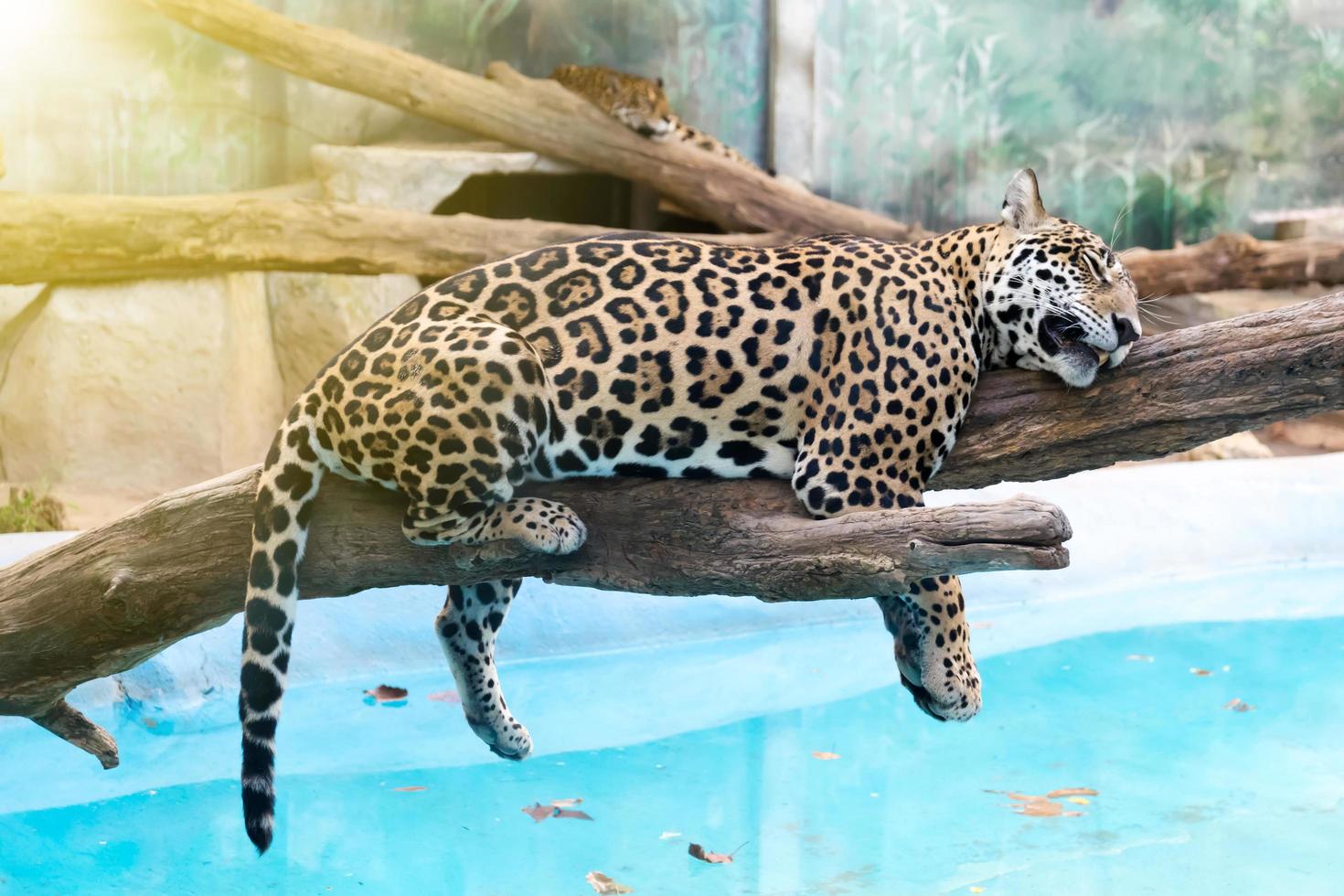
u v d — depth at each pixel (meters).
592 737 5.52
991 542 2.96
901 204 11.43
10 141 9.38
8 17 9.29
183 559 3.70
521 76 10.23
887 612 3.67
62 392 9.15
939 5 11.23
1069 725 5.72
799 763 5.29
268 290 9.73
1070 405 3.61
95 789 4.97
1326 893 4.12
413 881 4.19
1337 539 8.09
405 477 3.31
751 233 10.52
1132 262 11.03
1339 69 12.26
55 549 3.90
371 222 9.31
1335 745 5.50
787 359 3.54
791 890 4.14
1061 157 11.78
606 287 3.54
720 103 11.13
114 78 9.62
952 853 4.43
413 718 5.70
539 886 4.16
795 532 3.31
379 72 9.68
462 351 3.27
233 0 9.32
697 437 3.54
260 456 9.49
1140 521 7.82
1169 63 11.91
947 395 3.57
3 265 8.72
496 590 4.16
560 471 3.53
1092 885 4.18
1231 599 7.50
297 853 4.42
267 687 3.35
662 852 4.43
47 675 3.92
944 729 5.70
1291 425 11.51
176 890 4.14
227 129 9.99
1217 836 4.58
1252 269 10.97
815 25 11.02
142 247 8.94
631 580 3.52
